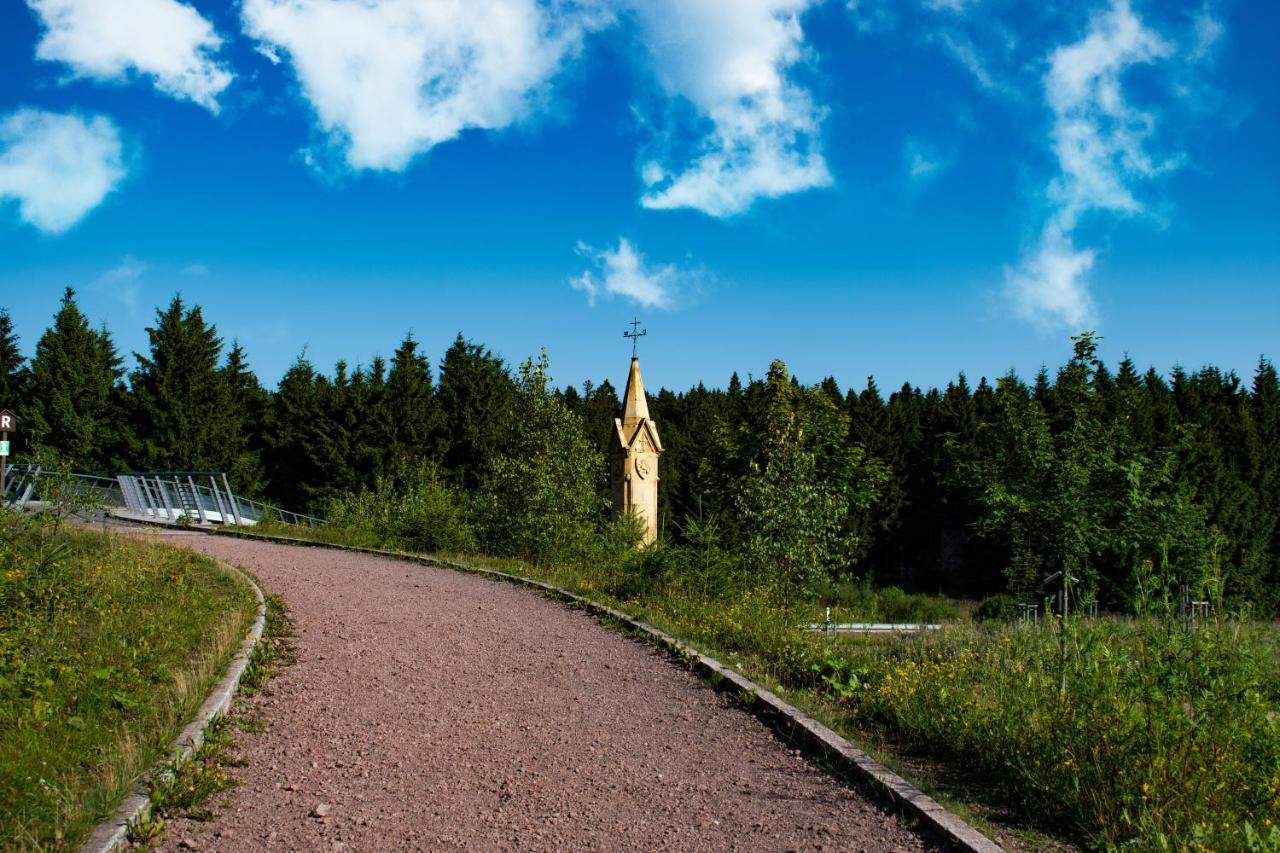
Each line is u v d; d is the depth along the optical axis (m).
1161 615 5.62
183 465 43.00
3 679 6.33
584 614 11.96
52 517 13.76
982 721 6.16
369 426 43.06
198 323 44.66
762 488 16.08
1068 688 5.75
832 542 16.98
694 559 13.59
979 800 5.38
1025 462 13.48
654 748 6.50
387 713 7.18
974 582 37.97
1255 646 5.34
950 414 42.50
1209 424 36.31
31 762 5.16
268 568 15.48
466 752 6.32
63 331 44.78
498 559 17.81
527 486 19.00
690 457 45.66
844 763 6.03
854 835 4.98
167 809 5.01
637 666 9.05
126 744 5.54
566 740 6.64
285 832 4.91
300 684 7.92
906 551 43.12
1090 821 4.85
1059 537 12.89
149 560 12.68
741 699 7.74
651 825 5.11
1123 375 42.62
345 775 5.81
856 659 8.75
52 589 9.11
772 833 5.01
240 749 6.20
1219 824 4.52
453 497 22.53
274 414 46.94
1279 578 30.25
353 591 13.23
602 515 21.44
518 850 4.77
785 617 11.68
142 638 8.14
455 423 44.50
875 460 24.19
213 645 8.29
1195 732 4.91
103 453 42.75
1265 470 33.94
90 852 4.33
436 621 11.08
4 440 17.89
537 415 19.56
